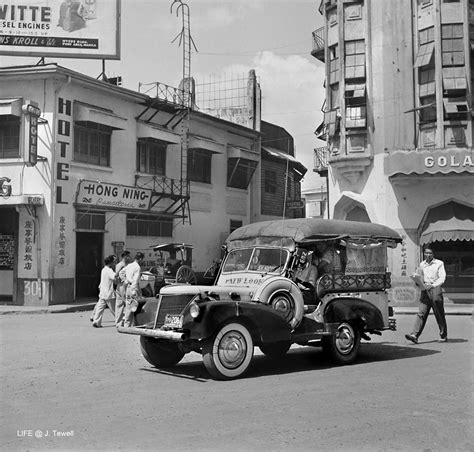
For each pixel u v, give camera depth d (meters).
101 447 5.21
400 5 22.25
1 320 16.69
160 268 21.98
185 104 28.42
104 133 22.88
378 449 5.18
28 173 20.41
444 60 21.31
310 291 9.64
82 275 22.58
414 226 21.56
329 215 24.25
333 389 7.60
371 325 10.04
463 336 13.55
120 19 23.62
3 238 20.88
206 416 6.21
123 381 8.15
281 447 5.20
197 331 8.00
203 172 29.42
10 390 7.54
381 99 22.22
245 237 10.34
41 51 22.89
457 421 6.05
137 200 23.61
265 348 10.20
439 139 21.19
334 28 23.73
